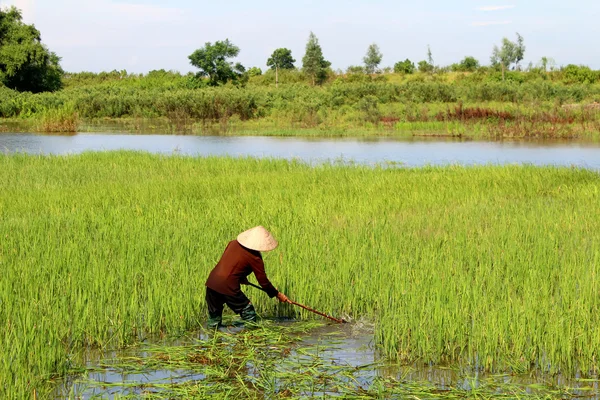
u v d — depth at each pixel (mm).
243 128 48562
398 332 7070
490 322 6867
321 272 8875
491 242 10609
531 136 40188
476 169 20000
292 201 14367
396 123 46656
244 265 7570
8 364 5859
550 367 6516
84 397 5938
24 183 17406
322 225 11859
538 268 8984
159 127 49969
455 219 12578
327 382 6266
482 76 81438
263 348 7098
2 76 69562
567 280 8367
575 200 15117
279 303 8266
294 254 9484
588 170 20141
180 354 6859
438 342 6797
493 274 8641
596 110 44500
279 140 38594
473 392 5922
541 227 11633
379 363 6762
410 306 7375
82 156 23109
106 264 8906
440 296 7570
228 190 16266
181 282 8273
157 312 7707
